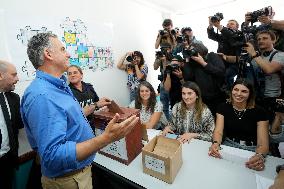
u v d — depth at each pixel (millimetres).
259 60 1822
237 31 2250
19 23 1866
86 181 1036
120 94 3088
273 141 1575
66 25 2268
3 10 1757
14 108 1634
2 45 1760
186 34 3021
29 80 1959
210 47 4500
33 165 1658
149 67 3814
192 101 1744
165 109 2869
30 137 986
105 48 2779
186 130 1823
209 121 1744
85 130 949
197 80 2254
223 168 1181
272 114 1550
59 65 881
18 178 1774
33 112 758
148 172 1160
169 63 2623
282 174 902
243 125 1534
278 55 1829
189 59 2291
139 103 2113
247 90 1473
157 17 3928
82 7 2434
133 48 3336
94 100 2283
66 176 971
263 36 1873
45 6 2064
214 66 2178
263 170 1142
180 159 1195
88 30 2521
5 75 1539
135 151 1330
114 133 729
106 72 2822
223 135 1618
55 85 863
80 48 2432
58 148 707
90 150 721
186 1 3689
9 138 1575
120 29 3031
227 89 2307
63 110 797
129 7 3188
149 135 1705
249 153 1317
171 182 1079
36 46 836
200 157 1306
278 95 1877
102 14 2709
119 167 1253
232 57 2408
